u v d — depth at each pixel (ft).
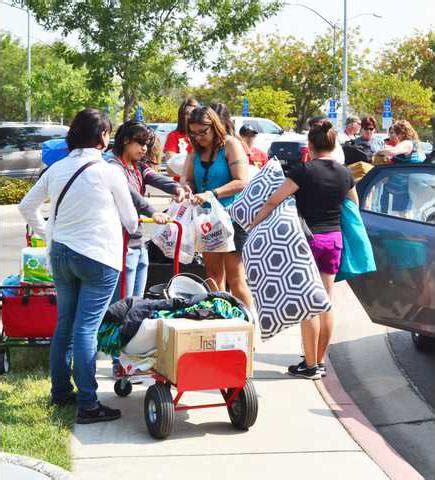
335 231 20.47
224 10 64.54
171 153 29.17
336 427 18.39
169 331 16.80
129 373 17.52
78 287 18.02
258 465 16.21
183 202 21.48
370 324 27.81
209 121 21.52
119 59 64.28
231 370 17.03
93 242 17.11
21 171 75.87
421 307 20.72
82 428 17.62
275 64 165.17
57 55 66.08
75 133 17.47
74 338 17.54
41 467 13.92
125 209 17.44
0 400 18.88
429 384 22.38
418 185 21.81
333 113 94.79
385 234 21.56
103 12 63.57
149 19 64.54
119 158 19.93
